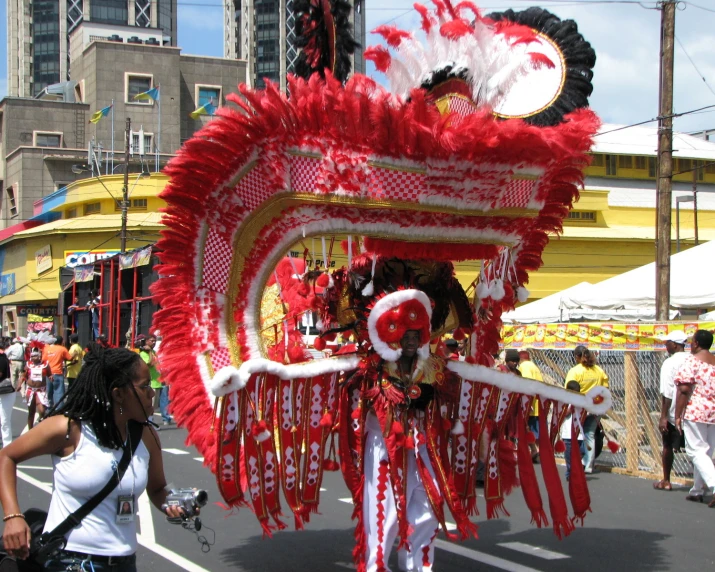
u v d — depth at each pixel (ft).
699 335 25.80
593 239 113.29
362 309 16.48
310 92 14.88
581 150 16.43
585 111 16.60
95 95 202.28
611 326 33.73
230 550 19.95
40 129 205.16
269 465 16.20
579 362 32.07
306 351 19.71
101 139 199.41
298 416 16.40
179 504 11.19
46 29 386.52
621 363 35.22
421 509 16.08
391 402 15.74
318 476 16.74
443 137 14.37
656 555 19.57
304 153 15.17
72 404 10.72
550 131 15.16
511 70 15.89
